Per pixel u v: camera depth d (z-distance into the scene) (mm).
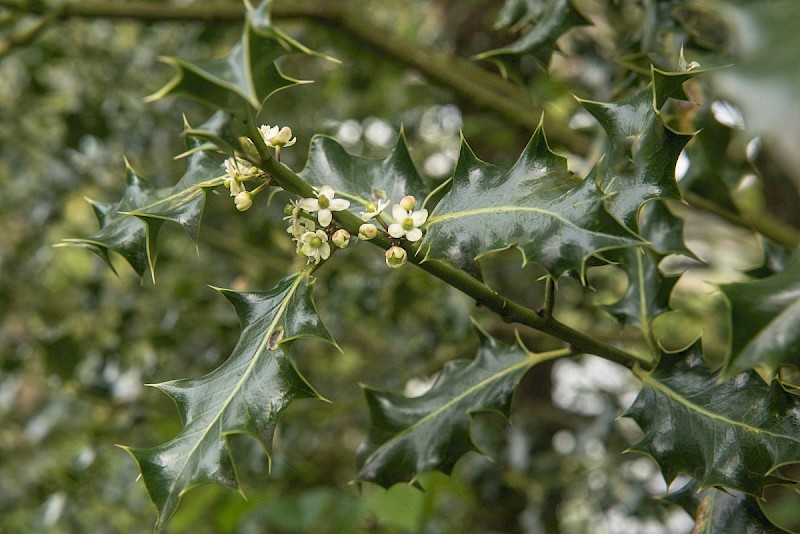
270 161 393
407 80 960
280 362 400
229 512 665
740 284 341
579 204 382
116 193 952
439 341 824
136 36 1018
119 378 815
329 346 971
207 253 924
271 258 829
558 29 486
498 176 398
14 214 1070
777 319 337
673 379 423
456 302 740
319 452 896
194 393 406
